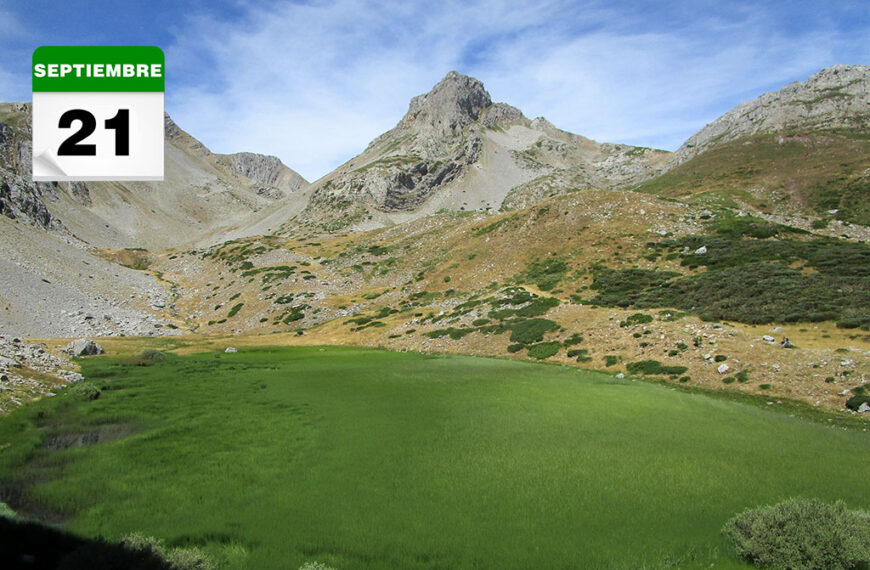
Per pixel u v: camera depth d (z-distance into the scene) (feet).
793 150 549.95
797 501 39.09
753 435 75.05
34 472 56.34
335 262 435.53
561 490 53.11
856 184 419.54
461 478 56.65
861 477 57.36
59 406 86.99
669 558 38.06
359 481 55.57
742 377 111.96
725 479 56.44
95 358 164.76
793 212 413.39
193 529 43.21
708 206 342.85
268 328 298.56
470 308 227.81
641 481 55.83
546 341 169.07
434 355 176.96
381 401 98.22
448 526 44.52
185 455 63.98
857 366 102.12
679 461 62.64
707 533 42.47
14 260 271.90
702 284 193.47
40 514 45.57
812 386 101.40
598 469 59.72
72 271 330.54
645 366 130.93
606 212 331.36
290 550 39.68
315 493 52.03
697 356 127.44
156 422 80.38
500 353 171.42
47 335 208.64
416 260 397.60
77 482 53.78
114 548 34.99
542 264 289.12
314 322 296.10
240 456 63.82
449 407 92.99
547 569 37.06
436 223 537.65
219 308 351.25
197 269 465.47
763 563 35.47
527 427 79.05
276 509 47.91
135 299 346.95
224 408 91.35
